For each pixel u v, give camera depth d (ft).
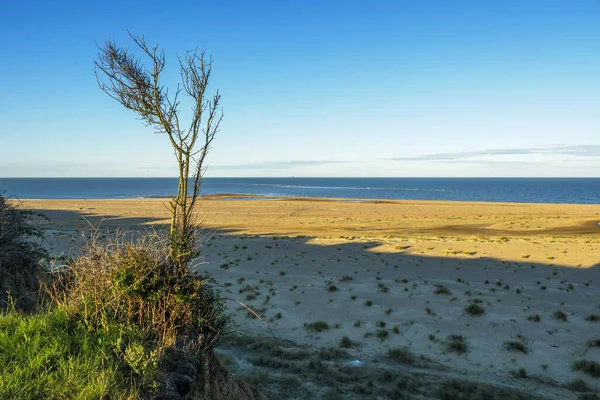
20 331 13.55
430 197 481.87
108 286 15.80
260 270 86.48
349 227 173.78
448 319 55.98
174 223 16.57
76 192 552.00
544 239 131.13
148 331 14.98
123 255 16.38
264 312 59.21
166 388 12.54
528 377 39.52
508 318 56.08
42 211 226.79
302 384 34.27
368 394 33.12
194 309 16.19
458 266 90.33
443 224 185.88
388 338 49.85
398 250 109.60
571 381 38.68
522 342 48.06
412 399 32.60
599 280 76.64
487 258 98.37
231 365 38.27
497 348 46.68
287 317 57.47
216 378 17.16
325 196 481.87
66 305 16.02
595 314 57.11
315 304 62.95
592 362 40.68
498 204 305.73
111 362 12.57
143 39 15.43
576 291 69.26
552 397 35.12
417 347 47.24
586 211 250.57
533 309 59.98
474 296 66.90
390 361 43.01
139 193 523.29
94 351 13.15
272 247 114.42
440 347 47.11
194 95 16.01
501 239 128.67
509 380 38.81
